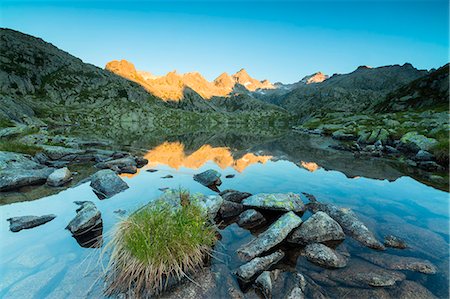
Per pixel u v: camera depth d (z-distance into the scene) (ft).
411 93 457.27
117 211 39.91
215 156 107.14
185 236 25.27
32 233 31.71
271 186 57.57
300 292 21.85
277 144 165.17
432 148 90.53
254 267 24.84
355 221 35.06
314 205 43.21
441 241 31.42
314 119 509.35
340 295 21.75
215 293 21.95
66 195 47.67
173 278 23.02
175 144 161.27
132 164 78.43
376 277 23.85
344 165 85.30
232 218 39.73
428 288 22.48
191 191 52.54
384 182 61.26
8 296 20.26
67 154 83.25
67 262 25.22
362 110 600.80
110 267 23.56
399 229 35.01
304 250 29.27
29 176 53.57
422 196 50.03
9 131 130.00
